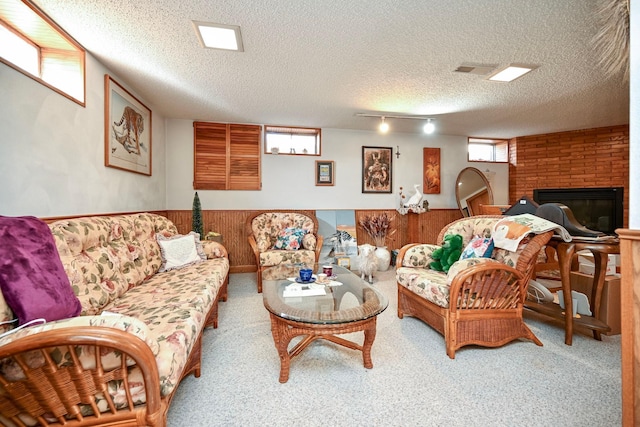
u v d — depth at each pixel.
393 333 2.22
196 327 1.46
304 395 1.48
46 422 0.94
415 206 4.46
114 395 0.97
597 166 4.37
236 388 1.54
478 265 1.82
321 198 4.47
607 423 1.29
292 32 1.91
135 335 0.95
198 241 2.86
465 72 2.51
